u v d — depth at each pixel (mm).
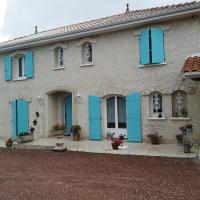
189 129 13141
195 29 14164
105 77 16594
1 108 20906
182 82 14375
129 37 15906
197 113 14055
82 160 12086
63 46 18031
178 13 13844
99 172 9891
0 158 13461
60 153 14047
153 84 15148
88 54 17562
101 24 16297
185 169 9969
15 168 11062
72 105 17719
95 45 16953
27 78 19547
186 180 8578
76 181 8820
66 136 18859
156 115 15344
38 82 19094
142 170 9977
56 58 18609
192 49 14227
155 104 15398
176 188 7809
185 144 12320
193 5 13547
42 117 18953
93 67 17000
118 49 16219
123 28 15836
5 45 19516
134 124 15641
